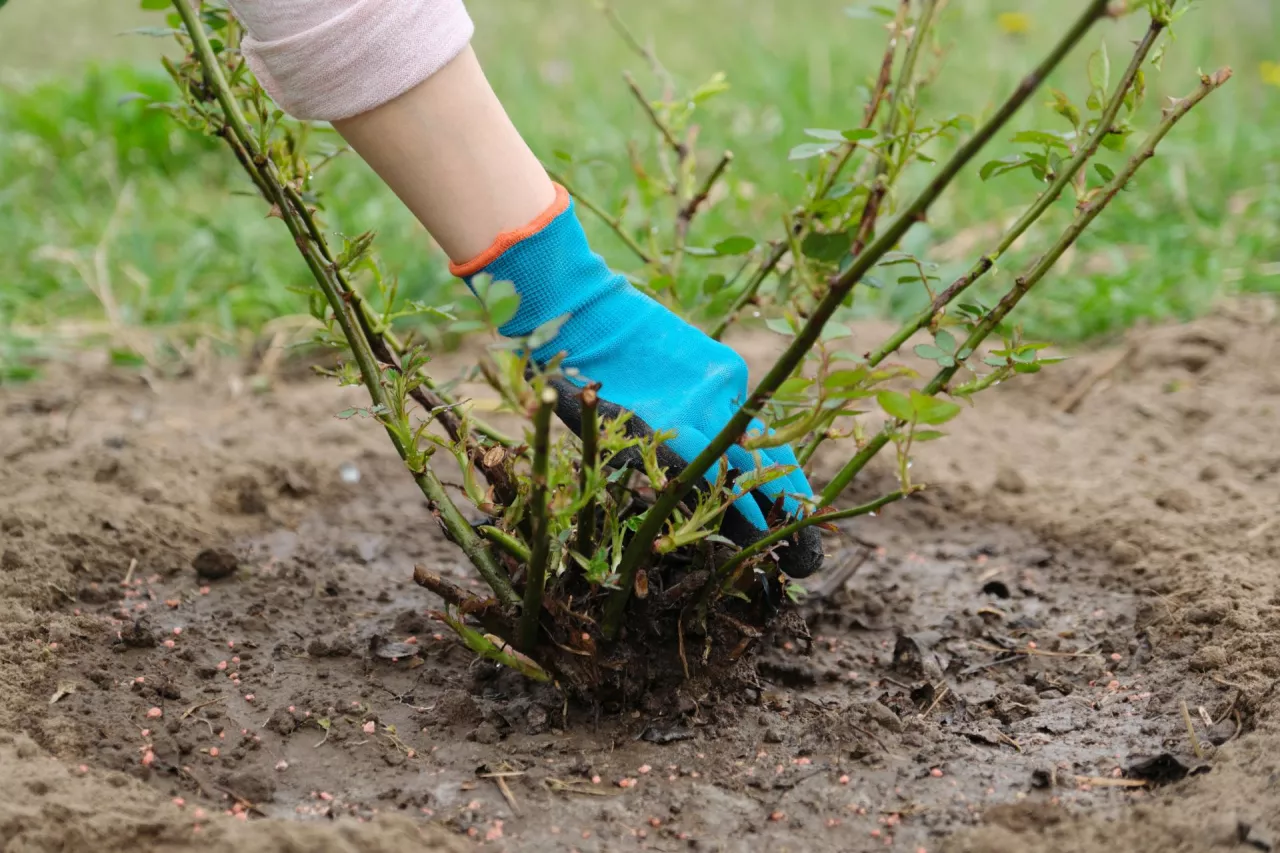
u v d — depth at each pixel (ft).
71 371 8.84
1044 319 9.07
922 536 7.22
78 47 17.03
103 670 6.36
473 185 5.86
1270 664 6.26
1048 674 6.47
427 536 7.25
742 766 6.10
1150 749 6.11
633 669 6.21
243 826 5.75
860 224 6.48
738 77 14.14
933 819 5.92
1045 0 16.42
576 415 6.01
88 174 11.89
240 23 6.05
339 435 7.84
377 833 5.75
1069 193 10.37
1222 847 5.68
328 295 6.03
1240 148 10.98
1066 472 7.59
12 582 6.66
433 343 9.04
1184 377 8.21
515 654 6.15
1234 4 15.02
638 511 6.28
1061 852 5.73
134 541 6.96
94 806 5.79
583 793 6.02
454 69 5.82
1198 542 6.91
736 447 6.07
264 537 7.22
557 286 5.94
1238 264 9.50
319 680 6.40
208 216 11.02
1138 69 5.89
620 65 15.28
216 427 7.97
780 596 6.31
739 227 10.18
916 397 5.52
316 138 7.77
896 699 6.31
